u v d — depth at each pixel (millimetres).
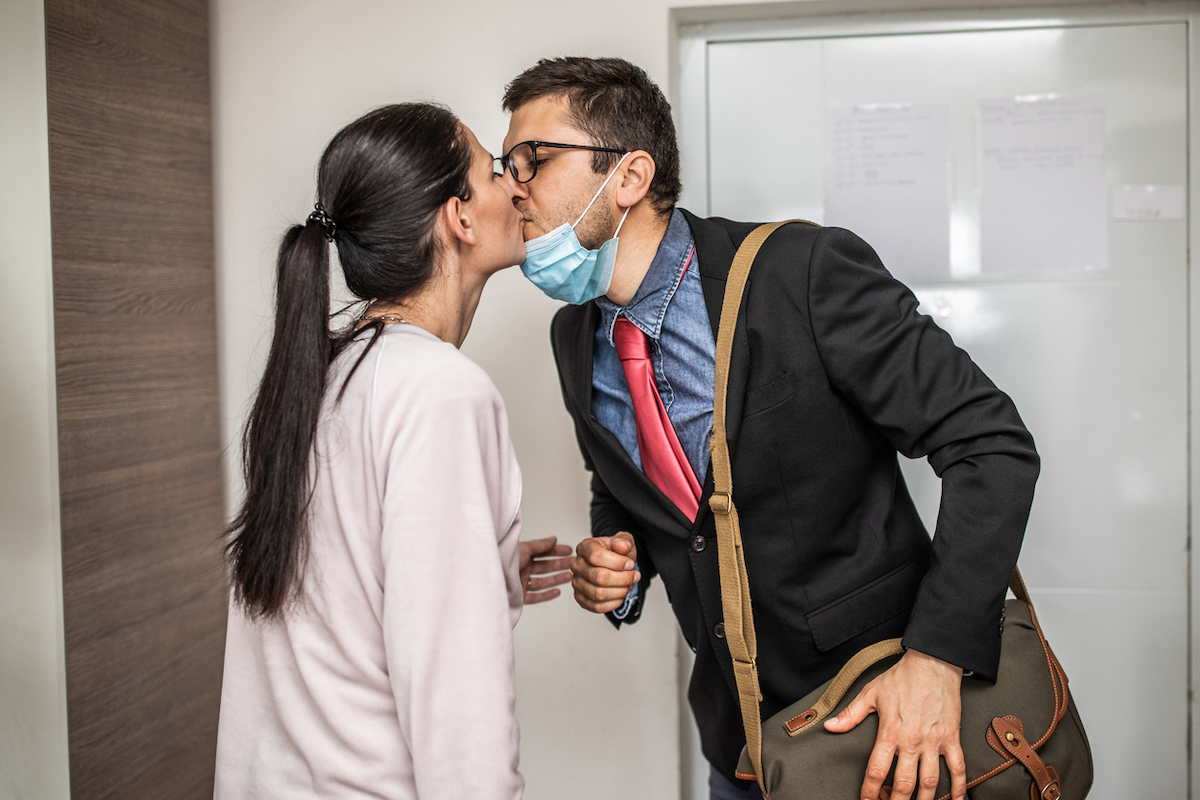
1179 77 1568
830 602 988
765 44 1669
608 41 1586
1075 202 1604
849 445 971
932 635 838
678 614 1141
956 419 883
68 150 1312
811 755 856
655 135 1012
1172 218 1583
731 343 958
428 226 771
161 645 1507
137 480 1455
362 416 700
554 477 1642
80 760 1324
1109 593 1629
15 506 1295
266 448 704
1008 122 1611
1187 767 1618
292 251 737
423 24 1628
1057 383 1626
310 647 706
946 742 823
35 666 1301
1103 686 1638
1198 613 1604
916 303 956
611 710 1663
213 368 1670
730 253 1013
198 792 1603
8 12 1272
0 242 1284
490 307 1644
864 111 1647
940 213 1638
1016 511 844
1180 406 1597
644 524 1142
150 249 1496
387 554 662
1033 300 1623
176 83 1566
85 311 1344
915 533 1046
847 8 1605
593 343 1131
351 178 758
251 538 700
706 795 1785
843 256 938
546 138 995
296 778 714
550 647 1680
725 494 960
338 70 1653
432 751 641
